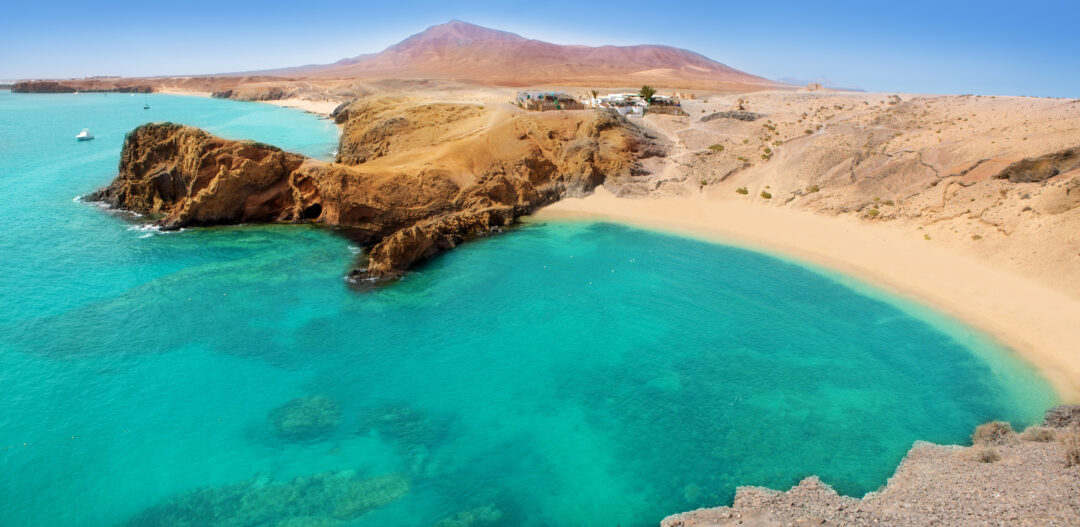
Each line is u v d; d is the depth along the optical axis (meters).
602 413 32.44
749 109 105.38
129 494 25.92
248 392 33.25
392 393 33.81
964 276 47.31
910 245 53.56
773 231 60.28
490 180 64.75
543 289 47.59
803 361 37.56
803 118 90.81
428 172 62.53
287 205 61.47
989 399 33.47
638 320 42.78
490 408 32.69
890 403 33.28
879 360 37.62
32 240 53.06
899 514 23.47
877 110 95.00
